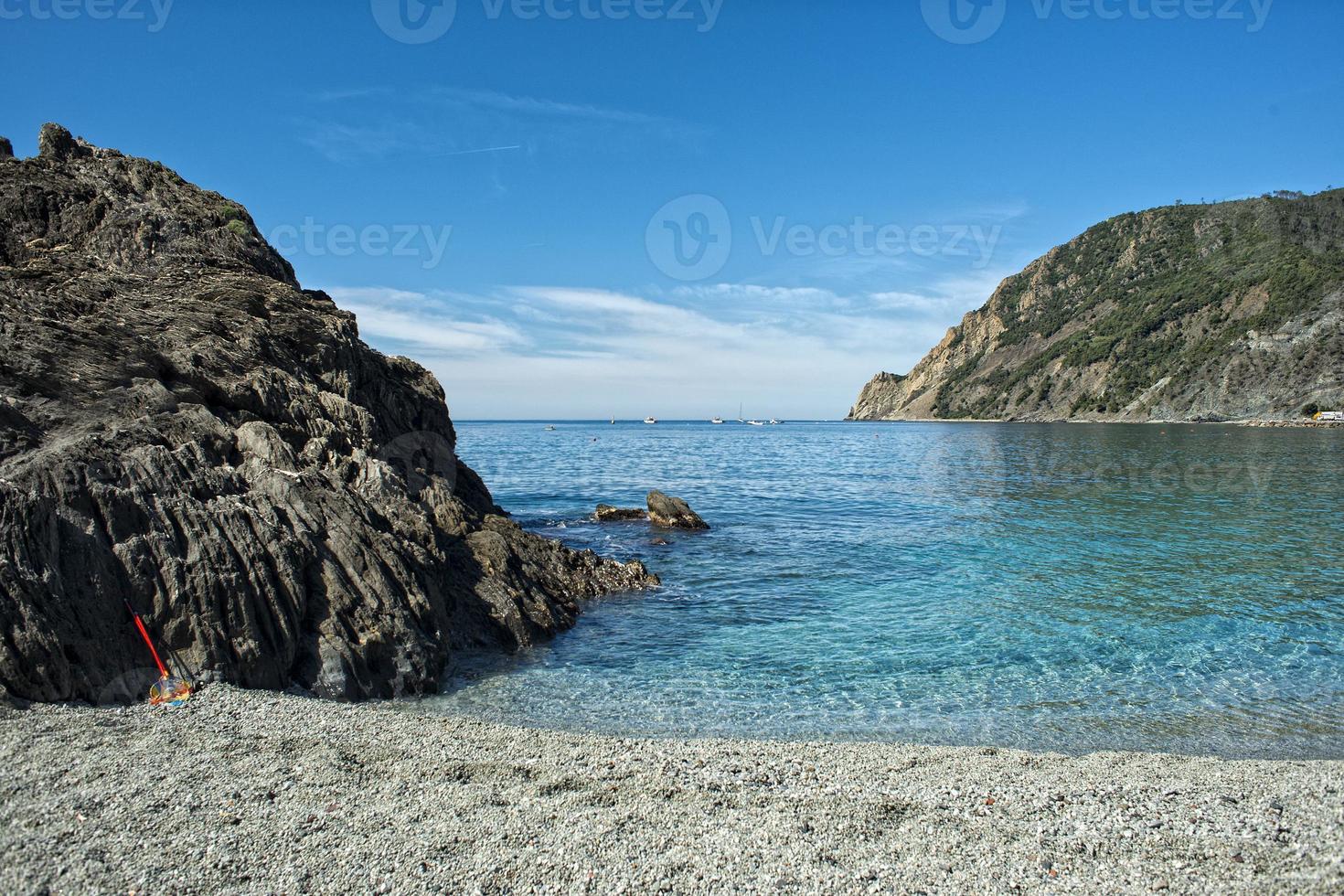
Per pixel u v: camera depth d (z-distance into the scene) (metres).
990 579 22.44
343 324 23.19
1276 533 30.12
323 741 10.00
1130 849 7.55
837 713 12.70
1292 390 144.12
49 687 10.16
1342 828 7.79
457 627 15.84
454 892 6.60
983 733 11.90
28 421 12.98
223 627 11.86
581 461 78.31
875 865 7.24
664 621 18.20
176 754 9.14
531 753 10.12
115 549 11.45
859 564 24.64
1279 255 189.38
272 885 6.57
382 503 16.86
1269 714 12.62
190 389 16.38
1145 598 20.08
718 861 7.25
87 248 21.36
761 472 63.91
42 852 6.77
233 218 25.08
